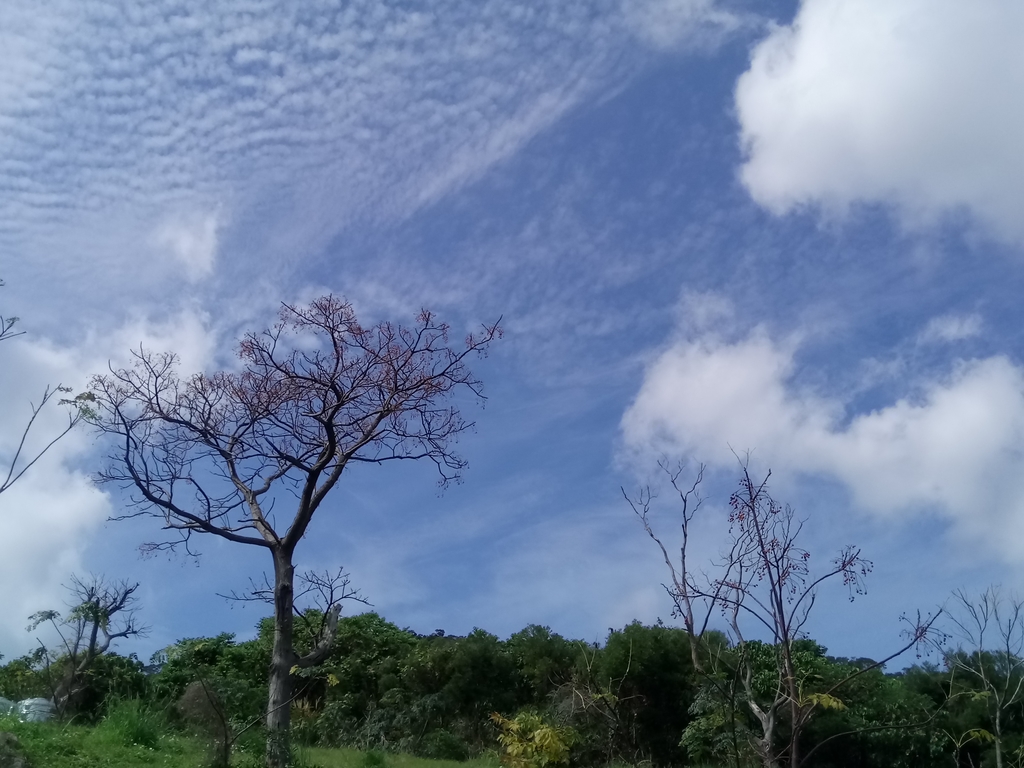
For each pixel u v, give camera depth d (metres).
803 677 8.27
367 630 31.77
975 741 18.56
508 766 12.66
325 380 16.58
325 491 16.50
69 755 13.56
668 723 23.27
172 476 16.92
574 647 27.95
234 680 23.00
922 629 7.48
